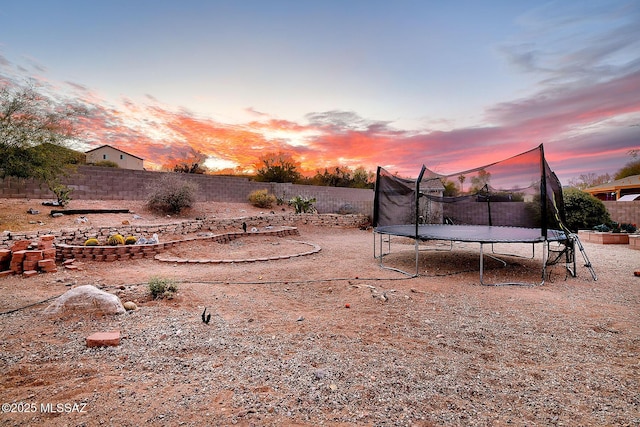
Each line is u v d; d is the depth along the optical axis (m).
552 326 3.45
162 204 12.82
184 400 1.97
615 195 26.14
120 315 3.61
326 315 3.79
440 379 2.29
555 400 2.03
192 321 3.49
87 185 11.98
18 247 6.00
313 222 15.23
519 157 6.27
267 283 5.38
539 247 10.09
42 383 2.17
